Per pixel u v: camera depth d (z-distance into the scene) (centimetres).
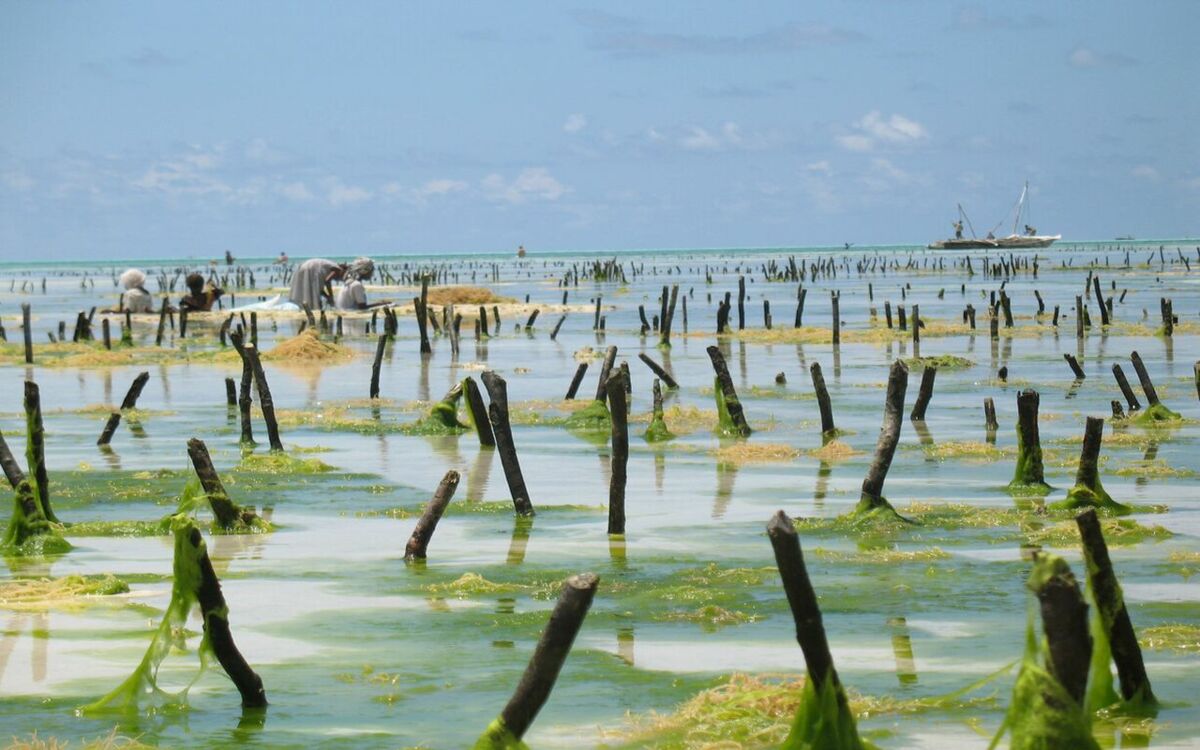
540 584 1367
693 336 5066
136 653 1138
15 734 945
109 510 1822
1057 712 685
